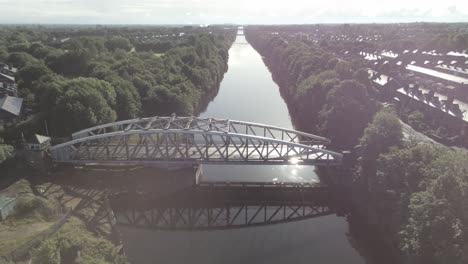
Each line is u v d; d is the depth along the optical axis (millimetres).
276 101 177875
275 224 83125
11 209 68000
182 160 90250
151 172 94250
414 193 61875
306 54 199500
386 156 73312
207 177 101750
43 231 62469
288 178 101812
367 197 81375
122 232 77562
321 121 112188
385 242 72562
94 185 88250
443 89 148125
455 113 117375
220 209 89062
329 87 123938
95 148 98500
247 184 95250
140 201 87250
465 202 54094
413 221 58750
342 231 80375
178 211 87500
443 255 53281
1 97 124875
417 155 69250
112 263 57000
